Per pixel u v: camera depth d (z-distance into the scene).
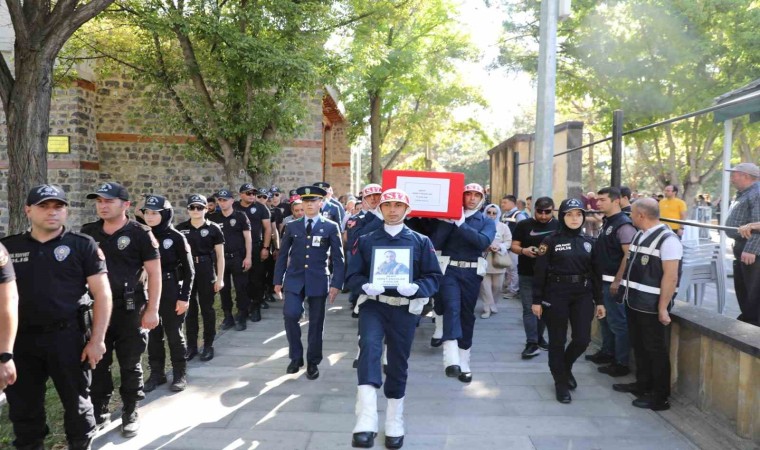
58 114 14.55
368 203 6.79
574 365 6.06
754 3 16.62
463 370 5.60
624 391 5.23
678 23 16.05
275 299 10.14
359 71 14.44
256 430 4.39
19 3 5.84
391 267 4.18
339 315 8.81
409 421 4.57
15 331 3.09
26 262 3.50
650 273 4.73
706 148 18.59
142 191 15.77
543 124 8.32
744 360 3.91
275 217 10.28
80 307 3.64
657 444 4.14
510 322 8.23
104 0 6.19
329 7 12.05
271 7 10.88
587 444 4.14
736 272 6.00
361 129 25.20
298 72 10.74
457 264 5.68
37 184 5.99
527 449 4.06
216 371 5.90
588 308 5.04
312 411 4.79
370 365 4.17
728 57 16.38
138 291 4.36
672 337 5.00
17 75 5.99
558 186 11.23
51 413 4.66
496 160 18.77
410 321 4.23
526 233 6.51
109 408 4.82
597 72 18.20
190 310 6.33
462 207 5.80
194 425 4.48
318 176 16.11
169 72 12.07
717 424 4.23
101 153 15.61
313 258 5.87
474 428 4.43
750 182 5.84
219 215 7.88
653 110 17.50
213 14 10.54
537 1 18.25
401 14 16.94
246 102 11.58
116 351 4.33
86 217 14.98
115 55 13.01
